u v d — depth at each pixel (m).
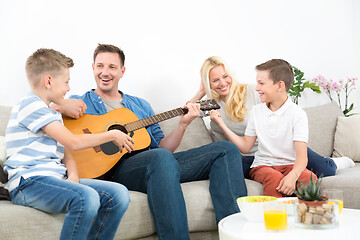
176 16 3.06
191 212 1.90
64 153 1.81
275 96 2.19
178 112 2.25
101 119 2.12
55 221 1.58
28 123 1.66
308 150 2.38
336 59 3.61
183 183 2.04
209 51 3.17
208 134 2.69
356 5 3.70
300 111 2.14
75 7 2.74
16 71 2.57
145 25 2.95
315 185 1.36
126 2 2.89
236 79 2.57
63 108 2.03
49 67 1.74
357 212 1.49
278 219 1.30
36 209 1.57
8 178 1.68
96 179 1.81
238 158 1.97
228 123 2.57
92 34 2.78
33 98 1.71
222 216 1.88
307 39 3.51
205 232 1.96
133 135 2.14
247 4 3.31
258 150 2.29
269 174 2.06
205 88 2.60
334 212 1.31
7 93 2.54
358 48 3.69
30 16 2.61
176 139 2.29
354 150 2.78
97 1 2.80
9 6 2.56
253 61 3.31
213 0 3.20
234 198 1.88
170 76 3.02
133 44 2.90
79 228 1.49
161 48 3.00
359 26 3.70
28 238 1.51
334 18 3.63
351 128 2.83
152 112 2.49
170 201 1.76
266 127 2.22
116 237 1.69
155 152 1.87
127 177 1.94
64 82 1.78
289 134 2.16
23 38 2.59
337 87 3.43
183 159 2.10
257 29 3.34
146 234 1.79
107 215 1.61
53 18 2.67
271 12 3.39
